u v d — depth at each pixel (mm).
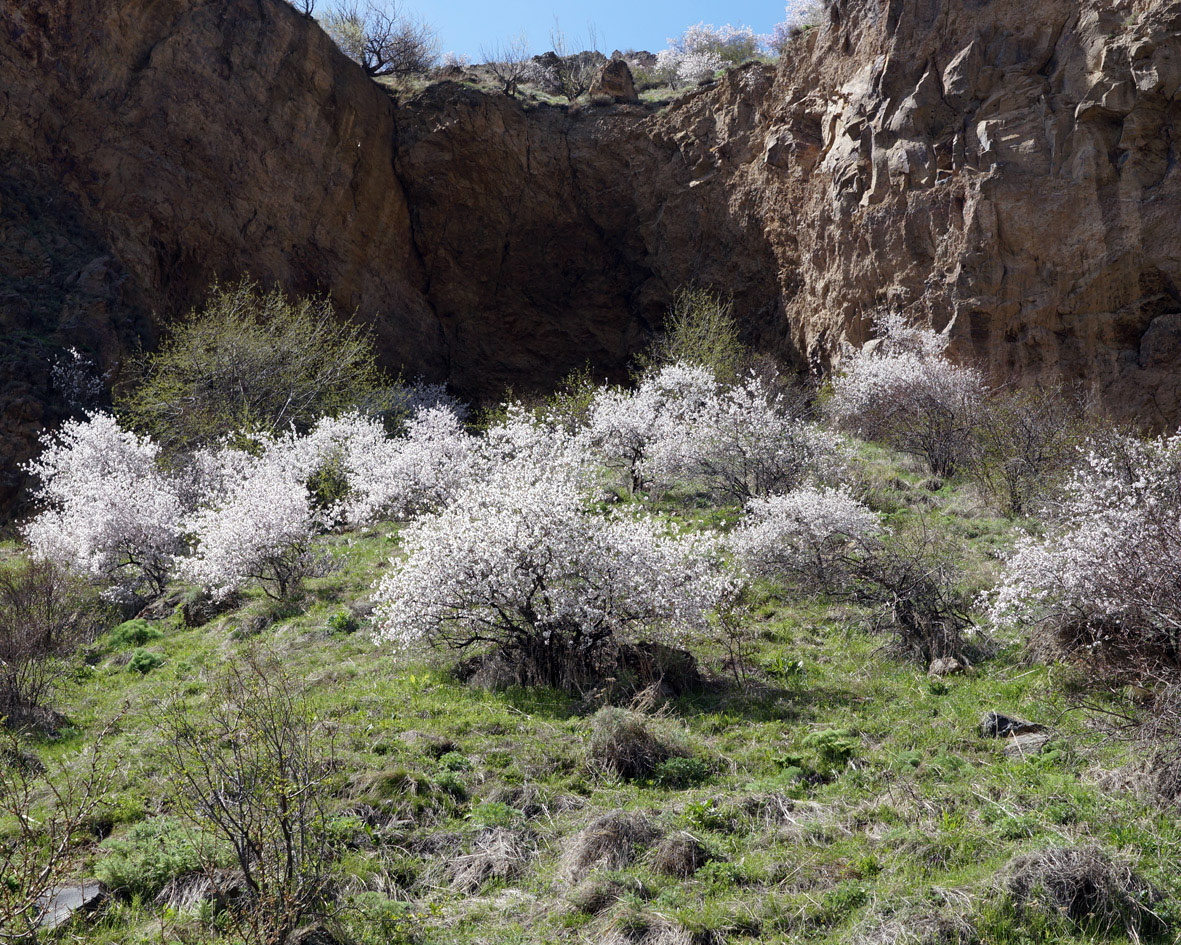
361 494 15625
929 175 22516
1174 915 4184
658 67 38875
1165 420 18984
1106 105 20016
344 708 7426
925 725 6883
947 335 21234
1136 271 19656
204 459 17234
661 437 15227
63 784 6141
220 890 4469
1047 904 4250
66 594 11258
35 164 23891
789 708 7355
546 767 6277
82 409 21141
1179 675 6219
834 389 21484
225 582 11812
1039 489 11961
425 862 5105
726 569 10500
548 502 8430
